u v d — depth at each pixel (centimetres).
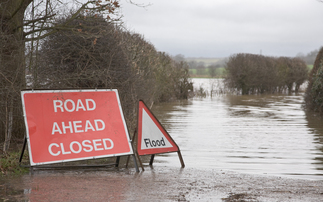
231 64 4412
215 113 2373
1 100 968
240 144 1298
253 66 4369
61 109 820
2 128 1080
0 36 941
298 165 971
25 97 794
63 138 801
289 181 741
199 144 1295
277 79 4709
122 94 1259
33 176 748
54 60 1108
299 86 5106
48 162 770
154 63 2498
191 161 1008
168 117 2141
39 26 1088
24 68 1010
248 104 3109
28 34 1079
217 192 642
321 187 691
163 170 848
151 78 2228
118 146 840
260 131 1617
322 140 1385
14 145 1087
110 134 845
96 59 1152
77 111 834
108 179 734
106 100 872
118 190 646
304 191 657
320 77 2422
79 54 1120
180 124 1842
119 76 1208
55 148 786
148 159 1020
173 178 750
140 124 873
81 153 803
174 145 905
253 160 1033
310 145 1280
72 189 649
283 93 4847
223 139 1402
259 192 646
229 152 1152
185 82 3731
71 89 841
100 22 1128
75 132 816
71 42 1131
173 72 3472
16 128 1108
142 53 1948
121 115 873
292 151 1170
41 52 1080
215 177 767
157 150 884
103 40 1151
